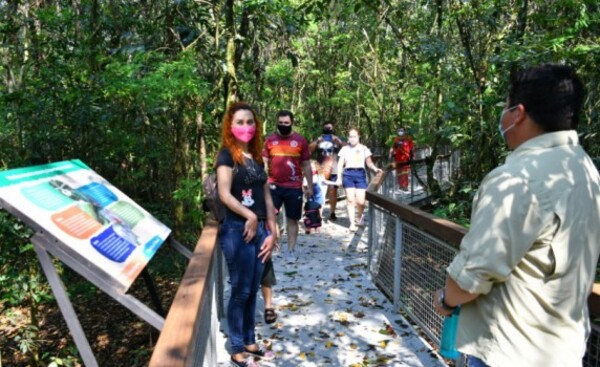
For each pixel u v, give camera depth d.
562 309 1.45
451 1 7.79
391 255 4.91
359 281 5.60
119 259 2.38
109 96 5.98
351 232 8.42
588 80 5.93
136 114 6.61
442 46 7.80
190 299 2.02
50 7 6.89
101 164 6.90
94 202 2.75
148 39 6.92
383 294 5.14
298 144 5.91
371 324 4.36
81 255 2.20
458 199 8.52
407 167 11.03
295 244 6.89
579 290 1.46
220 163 3.23
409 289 4.35
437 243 3.61
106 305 7.84
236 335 3.40
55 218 2.30
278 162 5.88
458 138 7.57
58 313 7.59
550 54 5.61
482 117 7.37
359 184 8.51
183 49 6.20
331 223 9.34
